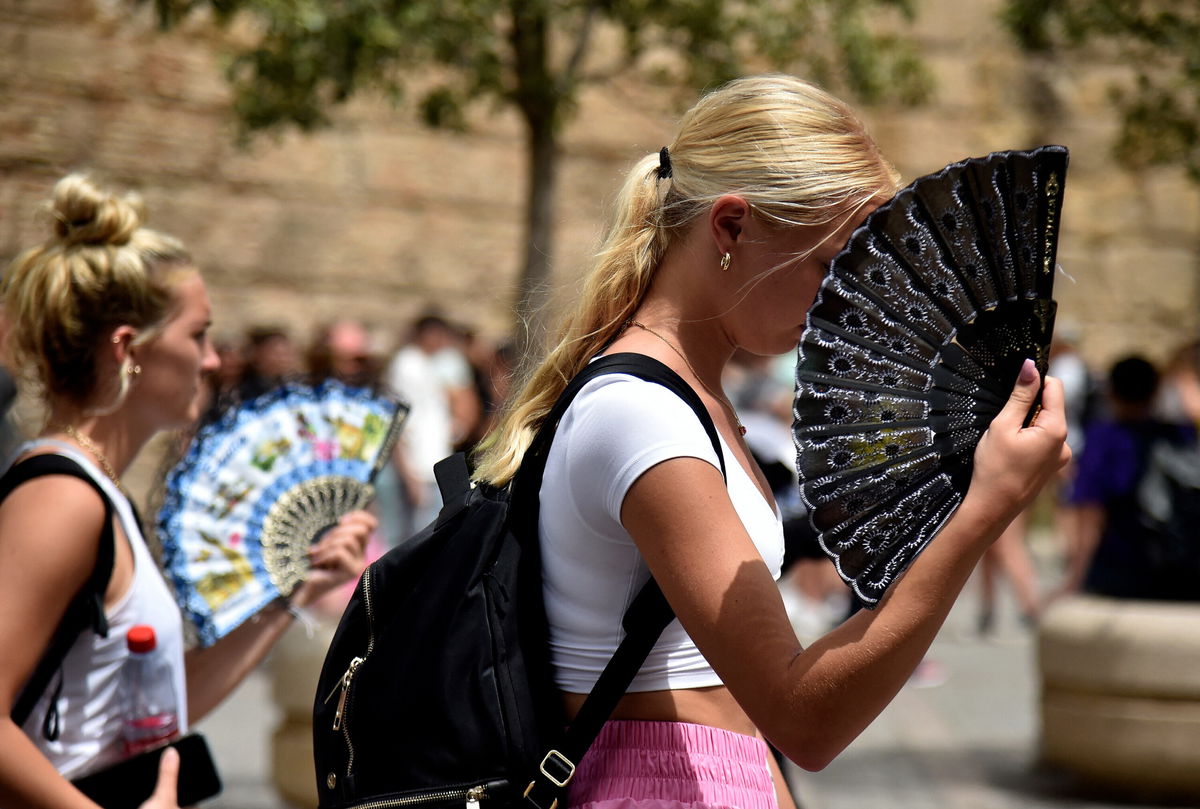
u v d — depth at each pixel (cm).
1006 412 387
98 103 2653
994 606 2352
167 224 2728
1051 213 388
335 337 2214
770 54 2077
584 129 2975
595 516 421
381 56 1755
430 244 2961
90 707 529
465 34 1762
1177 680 1333
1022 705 1828
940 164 3303
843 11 2073
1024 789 1420
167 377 575
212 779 555
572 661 436
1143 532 1504
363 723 441
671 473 402
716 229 440
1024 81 3334
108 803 528
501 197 3009
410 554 457
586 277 494
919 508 388
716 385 468
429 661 434
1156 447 1526
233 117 2323
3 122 2573
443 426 2397
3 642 492
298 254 2852
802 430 384
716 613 389
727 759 436
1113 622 1364
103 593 520
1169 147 2056
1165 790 1355
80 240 565
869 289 384
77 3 2631
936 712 1789
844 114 448
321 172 2870
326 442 673
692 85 2058
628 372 426
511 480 457
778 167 432
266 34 1823
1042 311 395
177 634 566
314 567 665
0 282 594
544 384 485
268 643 652
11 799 482
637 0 1930
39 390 582
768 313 444
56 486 515
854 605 1603
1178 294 3456
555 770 423
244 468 655
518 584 439
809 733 379
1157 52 2097
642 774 429
